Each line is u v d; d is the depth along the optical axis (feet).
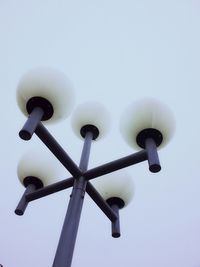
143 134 6.01
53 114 5.91
